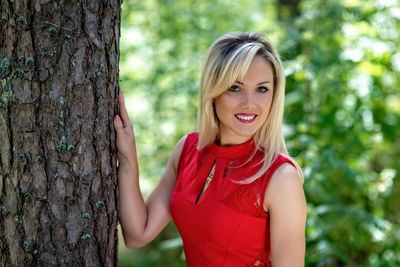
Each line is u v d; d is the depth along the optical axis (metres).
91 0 1.55
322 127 3.52
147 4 4.55
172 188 2.11
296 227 1.71
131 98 4.52
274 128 1.83
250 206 1.74
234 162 1.85
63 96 1.53
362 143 3.56
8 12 1.46
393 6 3.48
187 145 2.12
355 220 3.24
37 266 1.55
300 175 1.82
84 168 1.59
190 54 4.52
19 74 1.47
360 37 3.50
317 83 3.50
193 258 1.90
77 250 1.60
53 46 1.50
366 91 3.52
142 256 4.68
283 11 5.01
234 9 4.75
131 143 1.79
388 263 3.40
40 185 1.53
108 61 1.64
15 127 1.50
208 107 1.89
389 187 3.58
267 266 1.85
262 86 1.78
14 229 1.54
